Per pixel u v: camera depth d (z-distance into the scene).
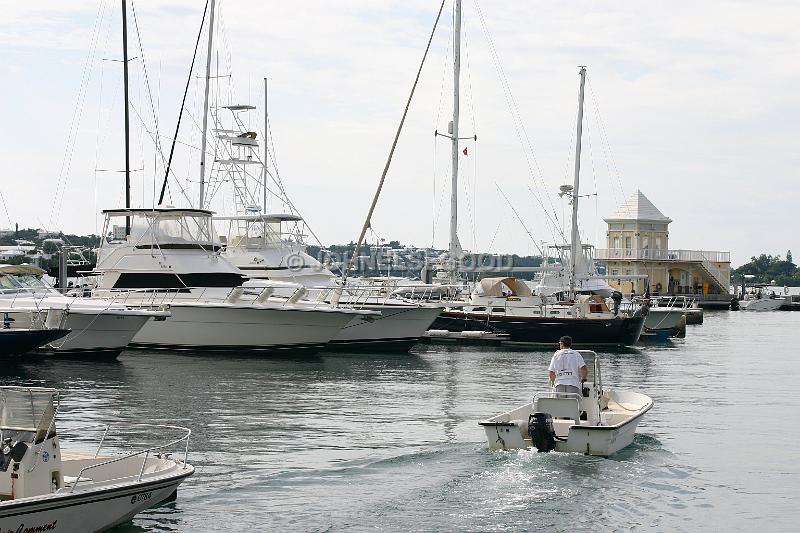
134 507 15.02
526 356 45.22
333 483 18.33
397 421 25.53
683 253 113.75
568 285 65.94
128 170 52.12
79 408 26.61
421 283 54.34
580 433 20.31
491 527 15.85
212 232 43.97
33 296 38.12
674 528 16.28
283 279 49.59
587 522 16.25
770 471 20.36
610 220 111.44
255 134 51.84
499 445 20.78
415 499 17.27
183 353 40.41
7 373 33.16
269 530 15.48
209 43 51.84
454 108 55.62
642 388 34.69
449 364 41.09
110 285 42.09
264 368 36.88
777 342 59.78
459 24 55.59
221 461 20.09
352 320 44.94
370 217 51.62
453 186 55.31
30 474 13.84
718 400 31.41
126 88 52.19
